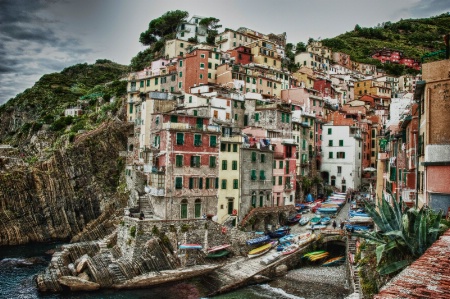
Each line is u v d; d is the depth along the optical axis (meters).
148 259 57.31
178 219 61.53
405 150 45.94
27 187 93.50
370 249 42.84
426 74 33.41
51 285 53.16
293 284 53.94
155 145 70.00
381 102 149.12
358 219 64.94
